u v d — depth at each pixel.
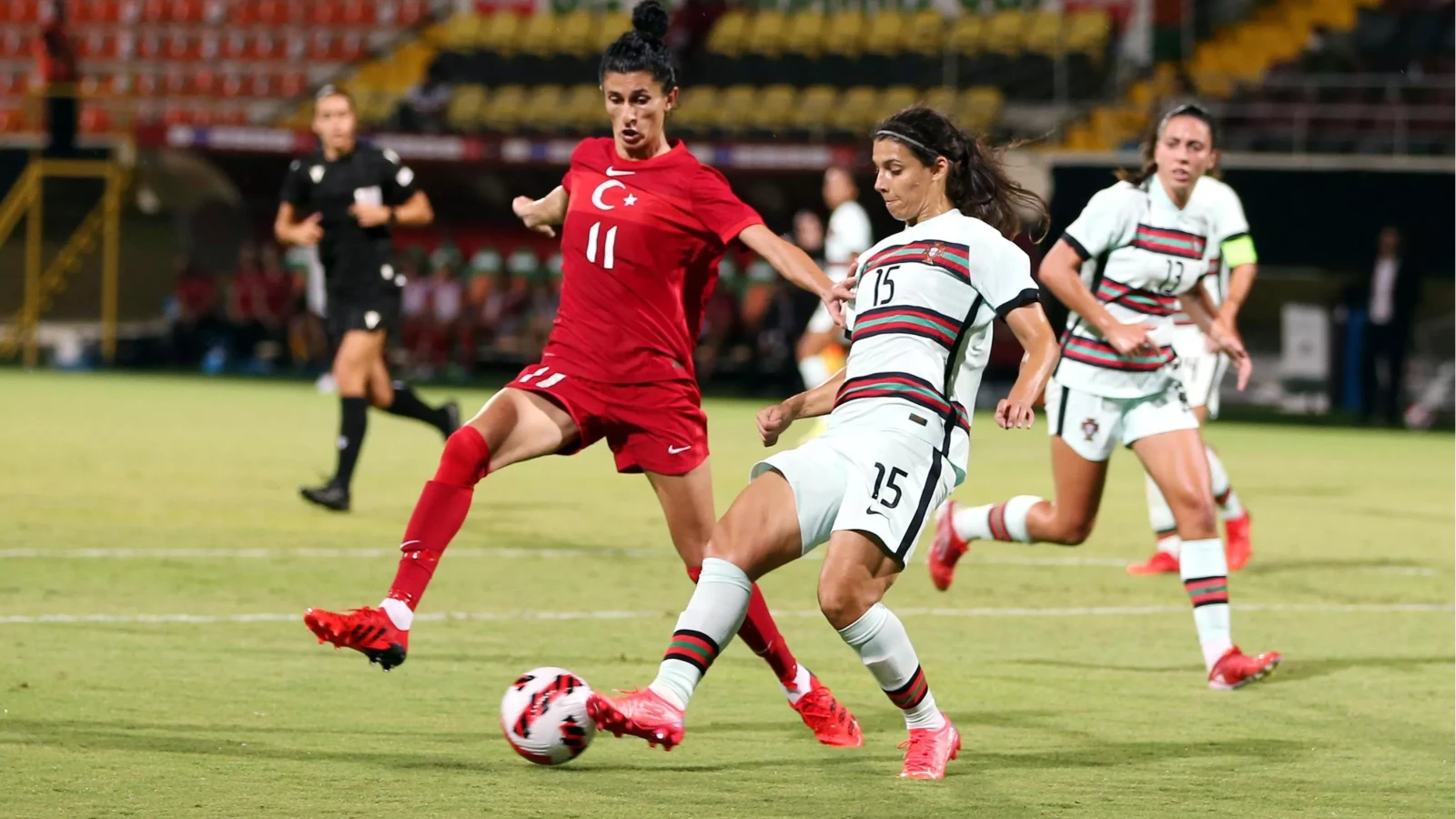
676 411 19.36
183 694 20.58
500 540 36.47
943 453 16.75
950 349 16.88
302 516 39.19
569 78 103.12
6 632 24.34
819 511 16.27
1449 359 83.06
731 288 90.62
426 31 108.94
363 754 17.75
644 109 19.05
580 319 19.28
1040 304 16.78
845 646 25.23
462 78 104.56
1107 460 25.09
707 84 100.00
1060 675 23.44
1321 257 80.44
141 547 33.53
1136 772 17.73
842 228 56.41
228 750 17.80
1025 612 29.03
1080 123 90.19
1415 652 25.75
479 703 20.50
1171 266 24.34
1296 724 20.41
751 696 21.62
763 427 17.36
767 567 16.30
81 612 26.25
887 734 19.44
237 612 26.66
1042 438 68.75
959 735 19.11
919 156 17.06
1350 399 84.31
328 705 20.20
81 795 15.73
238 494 43.16
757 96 97.75
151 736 18.34
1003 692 22.19
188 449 55.06
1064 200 81.06
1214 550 23.08
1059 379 25.08
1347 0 98.25
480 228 97.56
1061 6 98.44
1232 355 27.06
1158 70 95.12
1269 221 80.62
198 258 101.12
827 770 17.58
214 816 15.08
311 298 93.38
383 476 48.59
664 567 32.81
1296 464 58.78
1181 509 23.36
